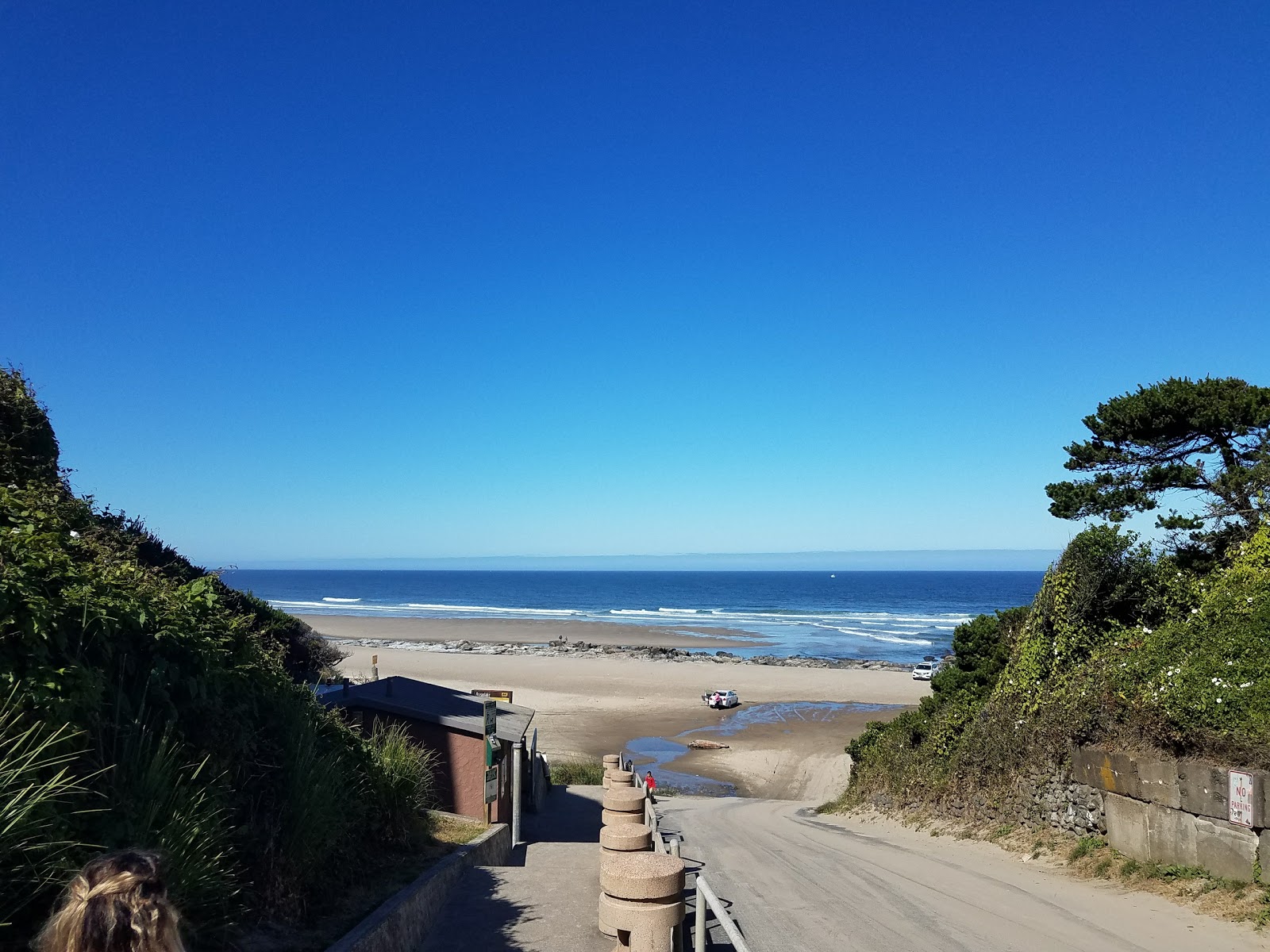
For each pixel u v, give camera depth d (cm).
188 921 480
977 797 1418
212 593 747
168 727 537
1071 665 1322
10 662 458
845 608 14625
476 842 1085
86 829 450
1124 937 739
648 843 823
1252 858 795
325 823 673
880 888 988
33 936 390
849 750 2306
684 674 6112
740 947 529
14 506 648
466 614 13300
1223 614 1081
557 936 759
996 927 793
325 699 1473
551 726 4181
